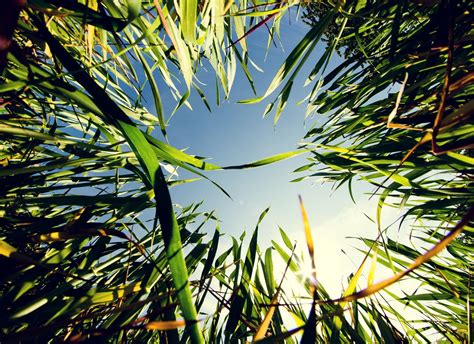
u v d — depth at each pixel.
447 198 0.37
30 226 0.30
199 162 0.30
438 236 0.47
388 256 0.38
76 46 0.49
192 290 0.36
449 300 0.42
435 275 0.43
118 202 0.30
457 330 0.42
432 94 0.36
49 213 0.41
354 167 0.42
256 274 0.45
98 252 0.33
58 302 0.26
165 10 0.36
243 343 0.37
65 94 0.25
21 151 0.40
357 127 0.47
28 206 0.32
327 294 0.42
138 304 0.21
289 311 0.36
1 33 0.16
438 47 0.34
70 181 0.40
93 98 0.25
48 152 0.43
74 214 0.33
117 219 0.35
